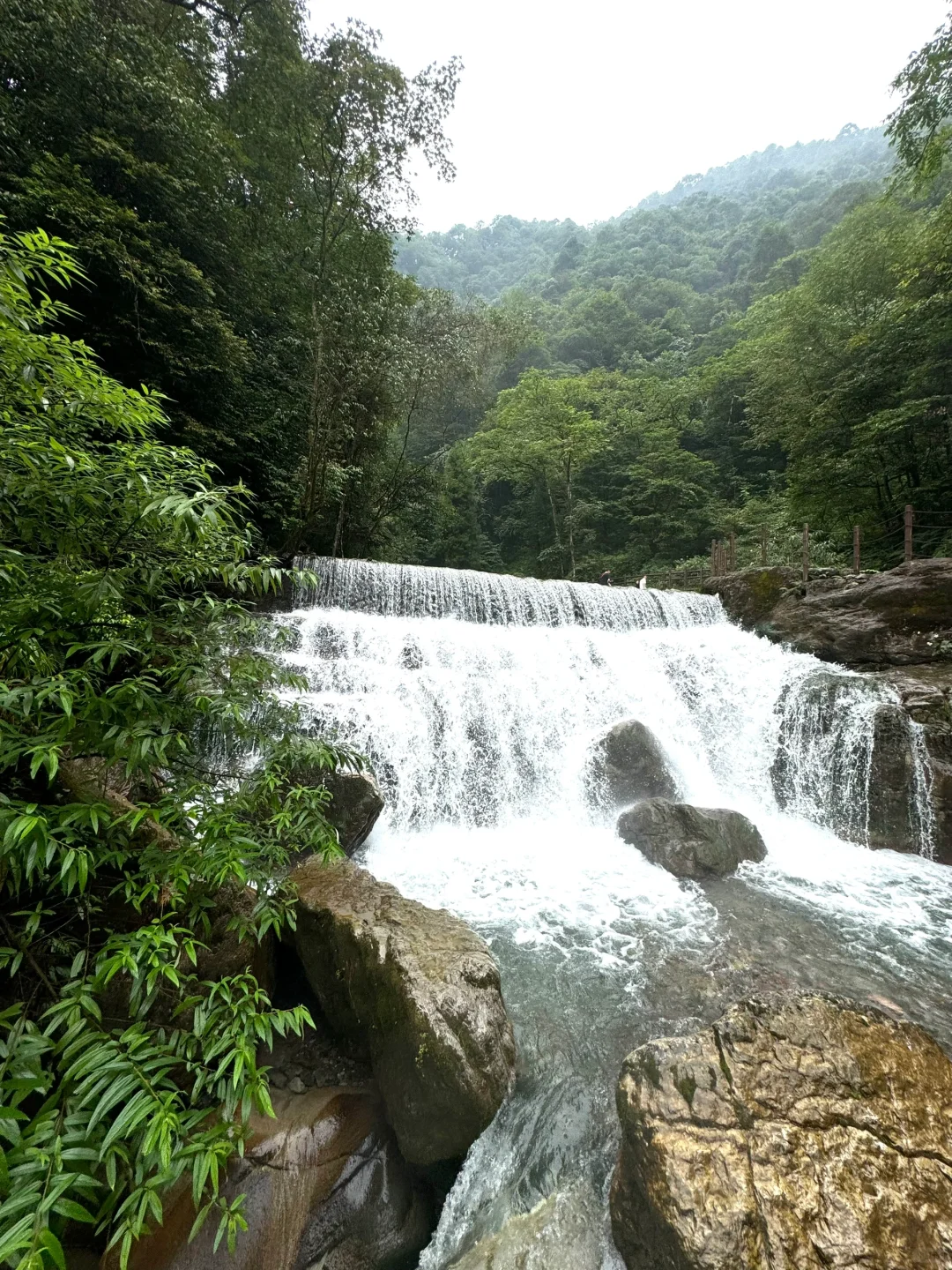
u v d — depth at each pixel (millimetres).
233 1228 1646
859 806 7227
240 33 12938
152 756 2100
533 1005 3785
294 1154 2607
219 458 11562
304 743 2922
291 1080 3080
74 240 8188
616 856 6043
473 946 3555
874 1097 2543
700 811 6145
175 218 10211
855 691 7895
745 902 5176
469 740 7234
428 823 6625
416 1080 2783
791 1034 2793
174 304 9820
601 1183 2701
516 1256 2359
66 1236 2242
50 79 8609
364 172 13828
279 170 14047
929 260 13266
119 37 9484
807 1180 2195
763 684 9016
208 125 10977
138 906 2076
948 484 15352
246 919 2518
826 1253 1998
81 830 2082
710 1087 2533
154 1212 1423
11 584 1996
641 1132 2402
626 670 9570
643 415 31641
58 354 2264
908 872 6074
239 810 2578
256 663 2779
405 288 19344
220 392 11156
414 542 23438
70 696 1786
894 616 10078
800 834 7156
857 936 4711
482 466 28703
